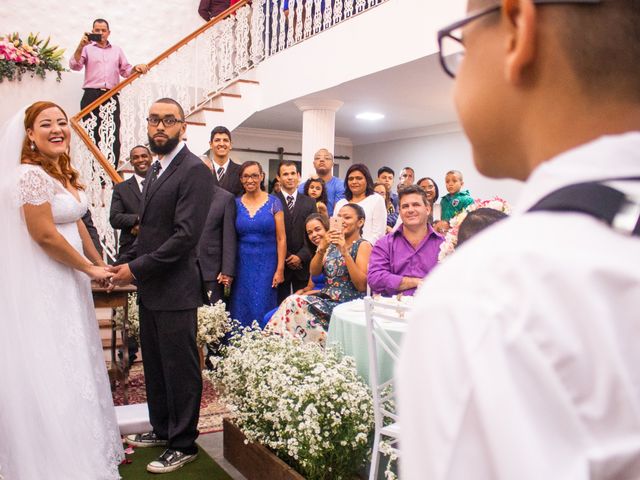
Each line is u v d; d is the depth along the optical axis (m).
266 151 11.59
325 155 6.38
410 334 0.42
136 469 3.23
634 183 0.42
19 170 2.80
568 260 0.39
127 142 7.45
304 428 2.60
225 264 4.86
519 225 0.43
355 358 3.07
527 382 0.37
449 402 0.38
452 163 10.08
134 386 4.62
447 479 0.38
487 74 0.50
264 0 8.41
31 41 8.21
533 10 0.45
